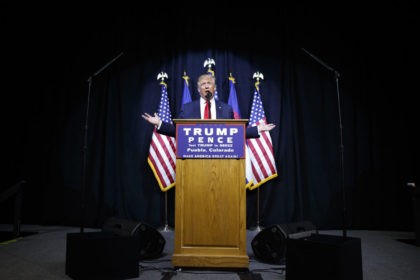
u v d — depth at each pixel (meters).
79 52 4.95
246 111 4.62
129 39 4.89
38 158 4.82
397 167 4.42
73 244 2.13
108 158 4.64
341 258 1.73
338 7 4.81
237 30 4.83
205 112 2.73
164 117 4.45
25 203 4.75
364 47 4.69
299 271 1.86
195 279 2.09
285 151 4.52
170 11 4.93
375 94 4.59
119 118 4.72
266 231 2.64
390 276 2.22
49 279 2.13
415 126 4.44
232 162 2.29
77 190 4.62
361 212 4.39
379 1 4.72
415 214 3.30
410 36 4.55
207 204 2.27
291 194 4.41
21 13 5.06
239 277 2.13
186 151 2.30
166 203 4.38
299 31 4.79
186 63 4.73
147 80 4.76
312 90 4.65
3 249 3.07
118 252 2.08
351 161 4.48
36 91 4.95
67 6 5.07
